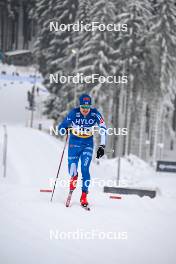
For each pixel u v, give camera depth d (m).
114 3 118.38
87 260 14.62
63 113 117.81
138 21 112.69
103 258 14.95
